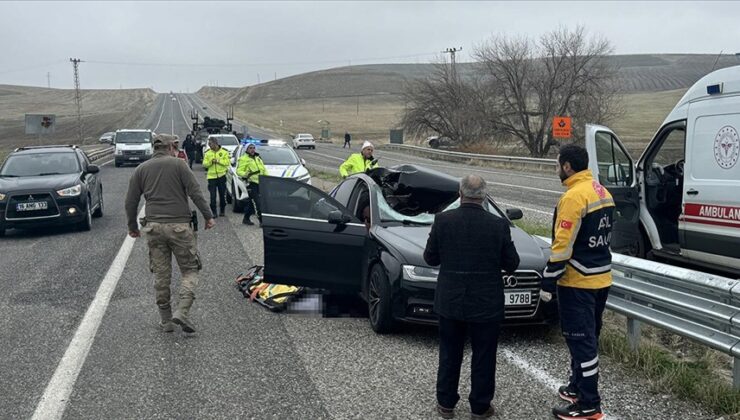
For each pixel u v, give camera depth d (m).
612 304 5.72
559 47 42.06
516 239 6.58
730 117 7.13
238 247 11.03
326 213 7.02
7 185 12.48
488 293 4.30
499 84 44.47
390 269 6.08
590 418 4.33
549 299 4.36
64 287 8.30
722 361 5.72
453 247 4.33
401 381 5.12
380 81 190.50
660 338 6.29
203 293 7.93
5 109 136.12
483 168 32.56
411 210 8.02
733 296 4.53
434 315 5.91
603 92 42.28
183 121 100.31
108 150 42.69
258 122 105.88
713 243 7.34
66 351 5.84
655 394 4.80
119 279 8.69
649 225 8.46
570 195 4.32
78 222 12.78
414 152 47.38
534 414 4.52
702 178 7.48
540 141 43.66
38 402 4.74
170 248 6.34
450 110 50.47
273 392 4.89
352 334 6.35
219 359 5.62
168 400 4.75
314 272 6.95
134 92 197.75
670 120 8.05
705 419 4.37
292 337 6.23
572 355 4.48
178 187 6.25
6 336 6.30
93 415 4.51
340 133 82.88
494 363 4.41
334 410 4.57
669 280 5.12
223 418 4.45
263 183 6.99
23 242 12.02
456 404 4.74
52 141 64.62
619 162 8.25
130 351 5.83
